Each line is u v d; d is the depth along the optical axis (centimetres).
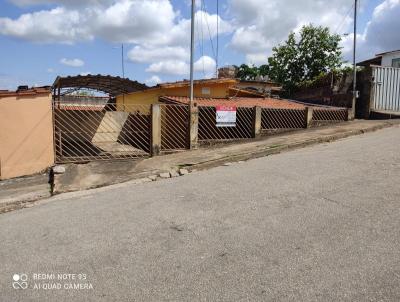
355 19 1630
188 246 468
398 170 765
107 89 1798
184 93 1614
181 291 367
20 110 923
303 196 639
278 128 1409
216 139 1220
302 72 2514
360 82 1703
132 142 1202
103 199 723
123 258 446
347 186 680
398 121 1490
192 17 1123
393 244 440
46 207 703
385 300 335
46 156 967
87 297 368
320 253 427
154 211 615
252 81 2114
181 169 937
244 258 427
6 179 914
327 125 1509
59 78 1398
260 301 343
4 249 500
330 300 339
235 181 779
